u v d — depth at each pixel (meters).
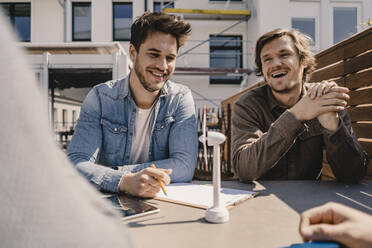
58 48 2.76
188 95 1.42
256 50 1.59
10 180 0.20
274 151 1.07
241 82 8.40
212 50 8.43
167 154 1.38
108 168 0.97
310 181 1.07
